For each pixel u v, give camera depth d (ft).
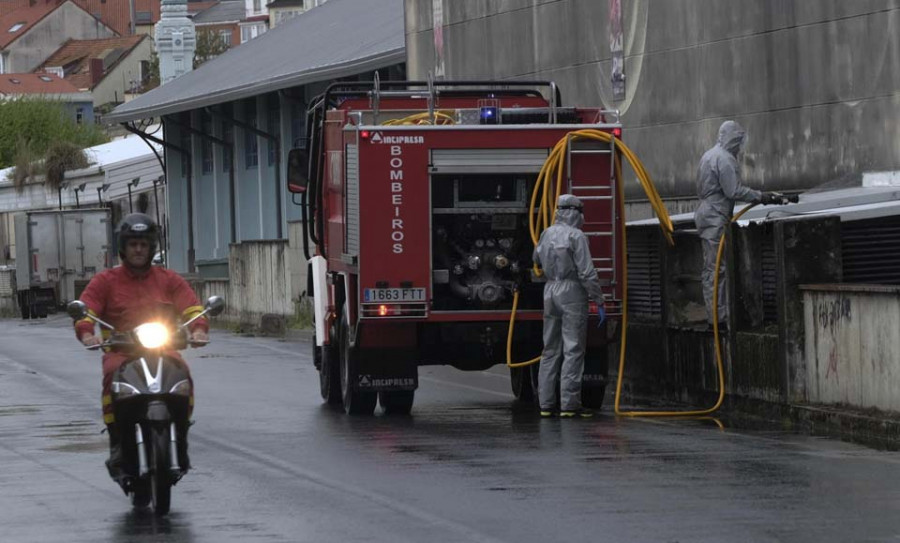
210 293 218.79
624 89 134.41
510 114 91.04
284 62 223.10
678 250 96.27
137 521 52.34
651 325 98.37
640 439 73.10
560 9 143.84
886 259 85.10
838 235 82.38
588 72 140.05
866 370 75.61
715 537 46.37
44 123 433.48
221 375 120.57
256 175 250.57
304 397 101.81
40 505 56.39
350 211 88.63
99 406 97.71
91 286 54.54
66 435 81.15
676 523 48.80
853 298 76.48
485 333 88.63
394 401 89.71
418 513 52.06
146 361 52.85
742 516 49.96
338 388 95.86
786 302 81.97
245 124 240.53
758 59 117.70
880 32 106.01
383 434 77.66
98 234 284.41
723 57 121.49
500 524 49.47
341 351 92.73
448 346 90.79
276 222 240.94
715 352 89.66
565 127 87.25
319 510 53.36
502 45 153.99
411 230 86.58
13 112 430.20
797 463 63.00
